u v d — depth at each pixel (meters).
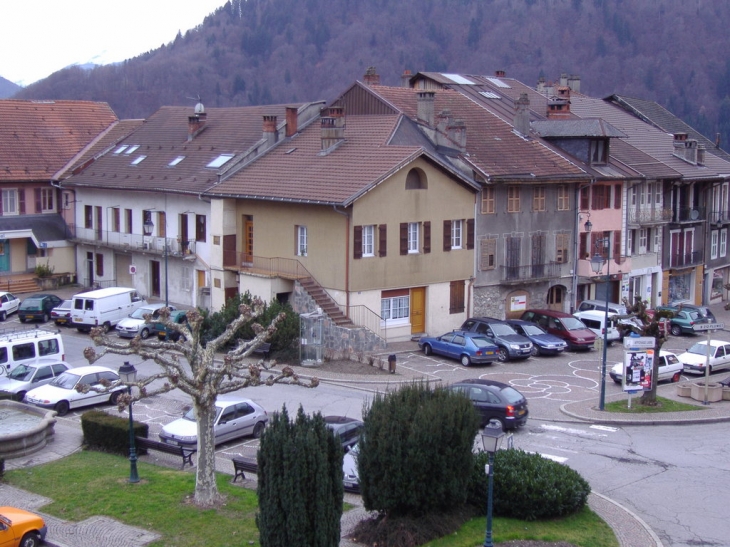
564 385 32.97
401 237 38.00
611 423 27.83
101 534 17.67
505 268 42.47
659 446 25.44
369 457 17.89
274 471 15.95
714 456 24.55
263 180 40.31
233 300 36.78
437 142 42.06
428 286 39.41
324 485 15.91
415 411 18.14
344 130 41.72
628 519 19.67
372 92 45.06
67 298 47.72
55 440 24.42
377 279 37.34
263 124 44.09
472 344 35.38
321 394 30.56
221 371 18.59
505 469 19.25
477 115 47.16
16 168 50.97
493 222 41.91
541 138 47.44
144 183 46.25
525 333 38.81
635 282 50.78
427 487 17.92
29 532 16.94
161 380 32.31
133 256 48.44
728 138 90.94
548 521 19.16
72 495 19.69
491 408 26.31
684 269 54.84
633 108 61.34
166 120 52.94
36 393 28.16
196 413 19.17
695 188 55.53
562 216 44.94
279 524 15.95
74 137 55.00
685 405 29.89
